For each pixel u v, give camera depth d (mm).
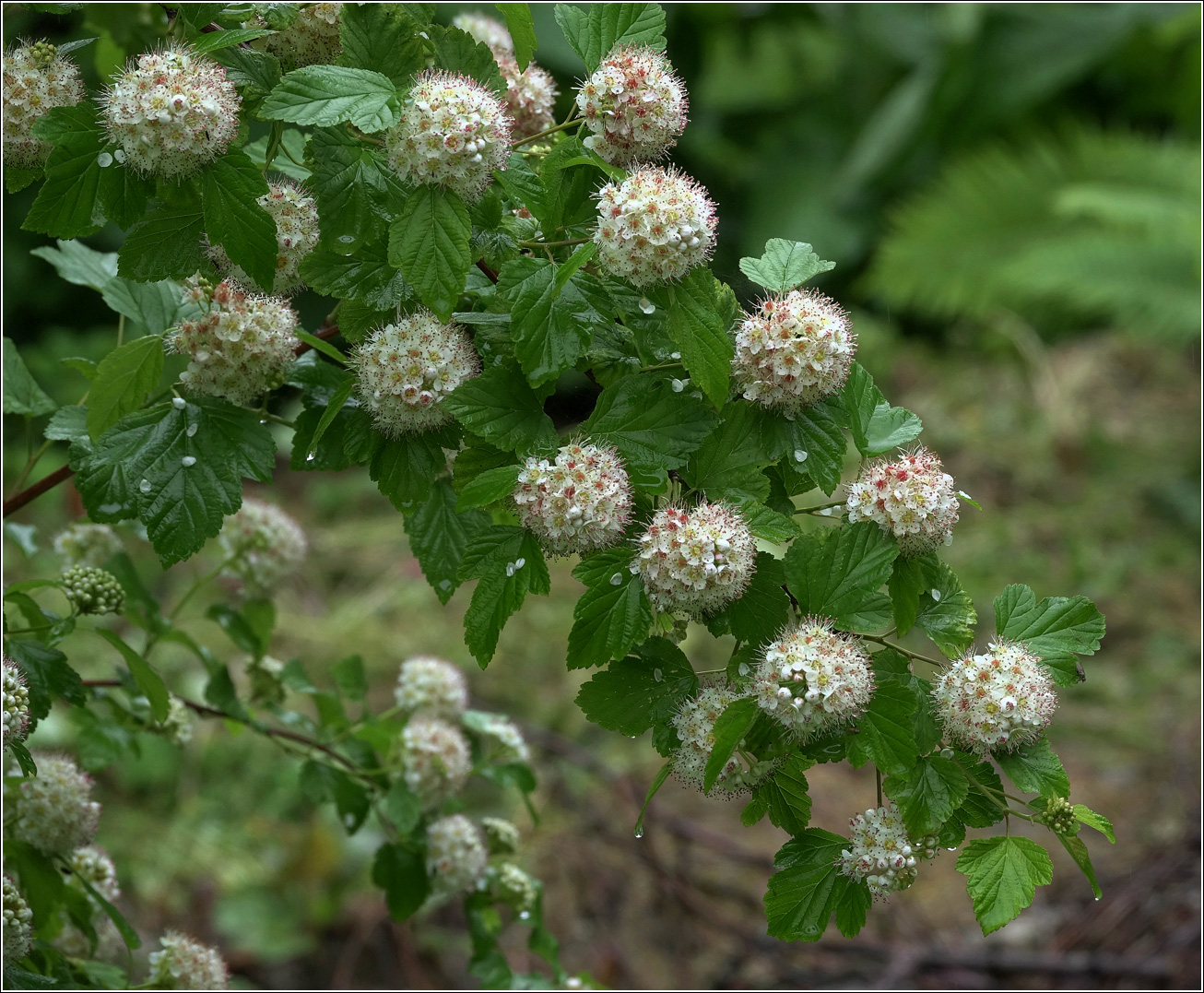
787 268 1013
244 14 1040
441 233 984
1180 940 1627
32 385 1146
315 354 1081
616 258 975
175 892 1822
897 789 970
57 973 1110
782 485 1016
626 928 1826
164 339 1043
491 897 1261
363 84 982
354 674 1280
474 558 974
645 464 981
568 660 967
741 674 982
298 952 1761
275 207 1034
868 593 982
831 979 1675
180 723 1220
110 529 1231
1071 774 2146
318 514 2895
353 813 1232
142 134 981
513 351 1001
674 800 2137
